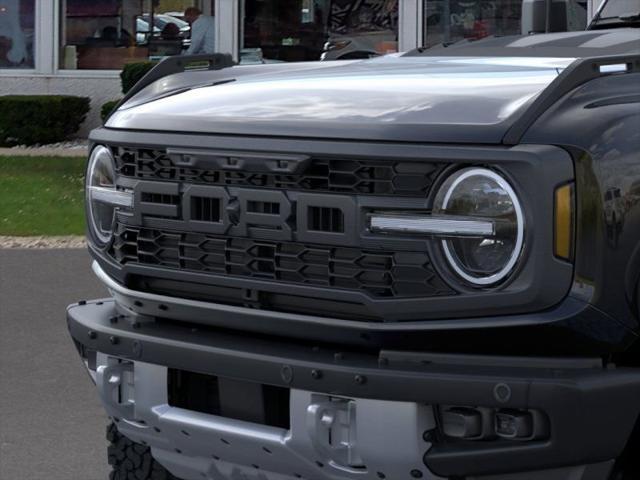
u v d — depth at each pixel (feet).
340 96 12.22
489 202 10.73
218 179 12.08
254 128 11.89
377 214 11.13
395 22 64.23
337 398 11.29
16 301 28.60
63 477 17.65
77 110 64.95
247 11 65.98
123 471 14.64
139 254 12.75
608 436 10.61
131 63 65.72
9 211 41.39
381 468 11.12
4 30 68.54
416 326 10.99
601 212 10.66
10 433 19.58
